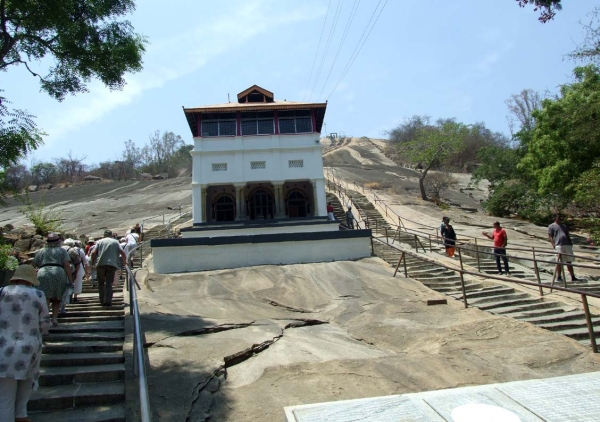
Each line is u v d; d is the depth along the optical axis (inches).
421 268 579.2
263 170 975.6
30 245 732.7
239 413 216.5
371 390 241.9
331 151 3284.9
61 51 401.7
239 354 288.2
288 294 470.6
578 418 109.9
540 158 1068.5
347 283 500.1
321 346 318.3
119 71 423.2
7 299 179.2
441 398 125.3
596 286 483.8
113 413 198.1
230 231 842.2
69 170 3063.5
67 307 378.0
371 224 1025.5
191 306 427.8
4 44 358.3
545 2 318.0
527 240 879.1
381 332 352.2
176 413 206.1
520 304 420.8
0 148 345.4
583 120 860.6
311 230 840.3
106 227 1067.9
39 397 206.8
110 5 393.1
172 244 602.2
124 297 425.4
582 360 279.6
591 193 844.6
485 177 1464.1
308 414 118.6
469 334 331.3
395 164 2701.8
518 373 263.1
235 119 1002.7
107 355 258.2
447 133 1587.1
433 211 1231.5
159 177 2797.7
